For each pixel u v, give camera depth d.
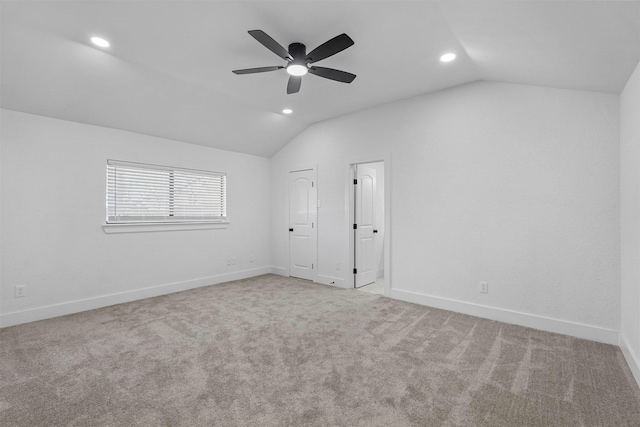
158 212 4.13
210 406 1.71
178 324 2.97
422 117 3.61
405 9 1.99
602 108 2.58
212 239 4.68
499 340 2.59
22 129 3.05
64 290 3.29
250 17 2.10
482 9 1.83
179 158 4.30
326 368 2.12
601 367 2.14
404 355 2.32
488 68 2.79
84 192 3.44
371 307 3.50
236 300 3.79
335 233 4.53
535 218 2.88
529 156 2.92
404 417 1.62
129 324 2.97
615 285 2.52
